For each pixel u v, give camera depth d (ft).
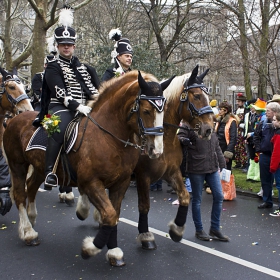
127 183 15.38
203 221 22.09
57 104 16.33
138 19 76.64
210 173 18.25
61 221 21.68
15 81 23.80
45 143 16.28
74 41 16.61
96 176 14.19
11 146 18.39
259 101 32.68
